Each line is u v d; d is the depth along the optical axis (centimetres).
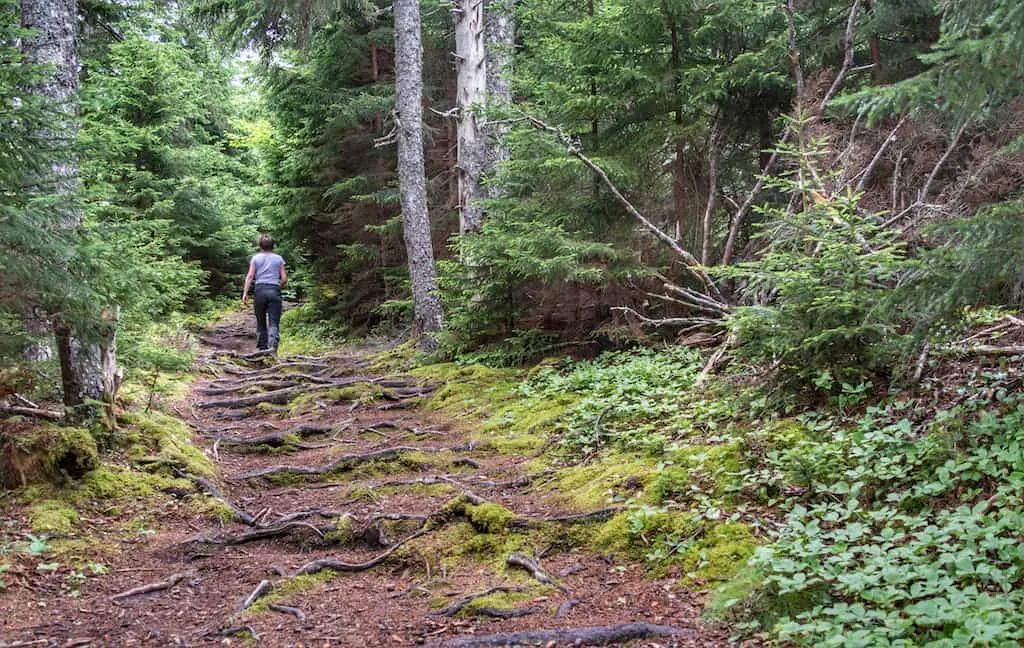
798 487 449
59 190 575
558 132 783
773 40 784
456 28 1268
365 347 1518
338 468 668
